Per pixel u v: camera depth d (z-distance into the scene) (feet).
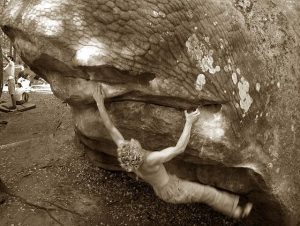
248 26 15.79
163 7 13.02
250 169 15.56
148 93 13.66
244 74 15.20
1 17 14.74
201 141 14.48
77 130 18.98
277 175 16.34
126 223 18.56
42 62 14.06
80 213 18.65
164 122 14.46
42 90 44.29
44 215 18.28
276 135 16.46
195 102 14.17
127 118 14.53
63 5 12.63
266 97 16.01
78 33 12.56
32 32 12.90
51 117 33.47
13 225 17.70
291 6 19.21
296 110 17.39
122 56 12.69
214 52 14.28
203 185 15.40
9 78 35.65
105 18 12.53
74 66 13.15
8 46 54.90
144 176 13.61
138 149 12.39
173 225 18.89
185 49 13.61
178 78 13.65
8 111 35.29
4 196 19.16
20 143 24.38
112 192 20.33
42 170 21.63
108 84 13.39
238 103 14.89
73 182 20.81
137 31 12.76
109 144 16.87
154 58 13.12
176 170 16.35
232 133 14.75
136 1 12.72
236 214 16.47
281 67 16.84
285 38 17.51
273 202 16.51
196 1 13.84
